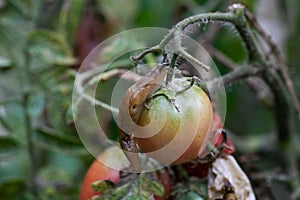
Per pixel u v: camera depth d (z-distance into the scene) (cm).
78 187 92
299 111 81
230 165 72
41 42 92
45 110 97
